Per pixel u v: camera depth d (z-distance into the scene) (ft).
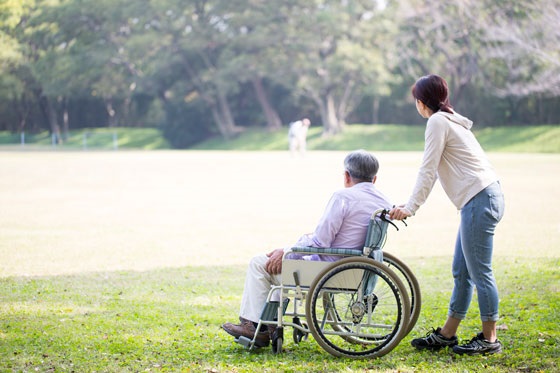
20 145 300.20
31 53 300.81
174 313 26.40
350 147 247.70
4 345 21.13
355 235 20.18
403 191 76.89
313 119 317.22
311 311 19.63
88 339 22.09
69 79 288.71
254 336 20.58
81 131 334.03
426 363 19.40
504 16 175.32
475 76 237.04
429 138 20.02
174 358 20.08
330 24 252.01
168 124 295.89
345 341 21.97
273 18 268.82
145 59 279.28
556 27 149.48
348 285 19.57
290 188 84.17
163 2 267.18
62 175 106.93
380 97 301.02
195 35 269.03
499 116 269.23
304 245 20.53
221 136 297.53
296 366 19.16
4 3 283.18
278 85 299.79
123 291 30.71
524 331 22.77
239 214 61.05
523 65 200.95
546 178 96.27
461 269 20.77
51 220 56.95
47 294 29.63
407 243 45.85
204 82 285.84
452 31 215.92
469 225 19.89
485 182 19.92
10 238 47.16
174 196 76.23
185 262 39.01
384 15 252.62
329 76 256.52
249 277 20.99
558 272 34.27
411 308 20.54
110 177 102.78
